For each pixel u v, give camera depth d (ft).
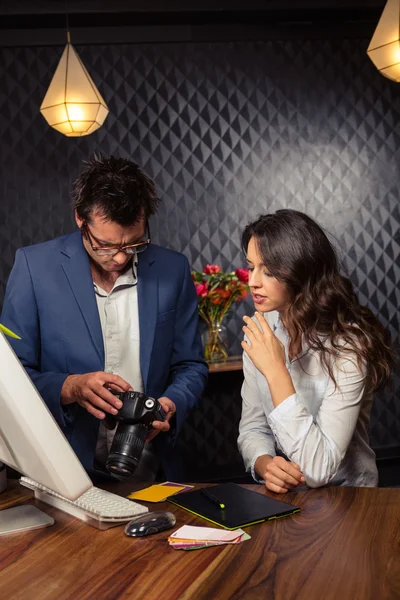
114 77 13.88
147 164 13.98
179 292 7.13
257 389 6.57
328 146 14.52
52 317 6.65
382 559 3.92
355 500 4.98
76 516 4.89
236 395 14.14
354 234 14.61
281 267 5.84
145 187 6.23
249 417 6.58
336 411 5.73
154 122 13.99
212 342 12.85
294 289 5.94
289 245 5.83
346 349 5.80
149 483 5.74
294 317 5.94
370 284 14.66
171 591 3.66
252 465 6.06
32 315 6.70
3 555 4.25
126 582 3.79
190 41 14.02
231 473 14.11
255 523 4.60
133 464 5.16
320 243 5.93
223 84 14.17
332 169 14.53
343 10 13.85
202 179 14.14
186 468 13.96
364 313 6.09
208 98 14.14
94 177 6.05
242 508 4.83
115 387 5.55
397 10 9.73
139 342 6.84
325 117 14.51
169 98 14.03
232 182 14.23
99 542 4.39
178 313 7.16
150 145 13.98
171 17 13.62
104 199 5.87
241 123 14.24
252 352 5.75
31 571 4.00
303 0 13.64
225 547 4.21
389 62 9.89
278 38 14.28
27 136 13.71
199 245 14.15
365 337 5.87
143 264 6.94
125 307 6.84
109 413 5.46
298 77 14.40
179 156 14.07
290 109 14.38
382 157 14.70
